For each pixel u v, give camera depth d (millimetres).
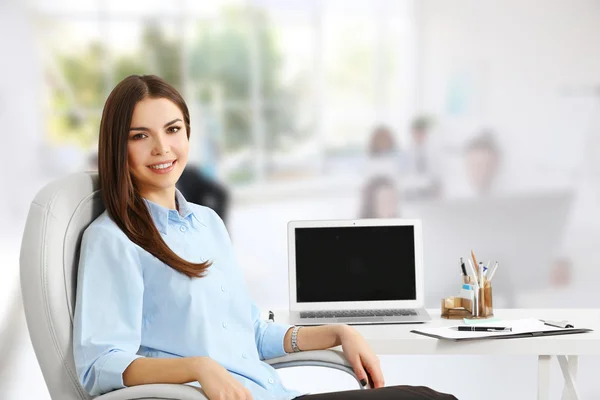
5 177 6340
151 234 1539
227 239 1750
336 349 1792
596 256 6109
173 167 1618
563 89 6703
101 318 1435
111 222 1523
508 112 6742
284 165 6859
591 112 6652
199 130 6750
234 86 6789
